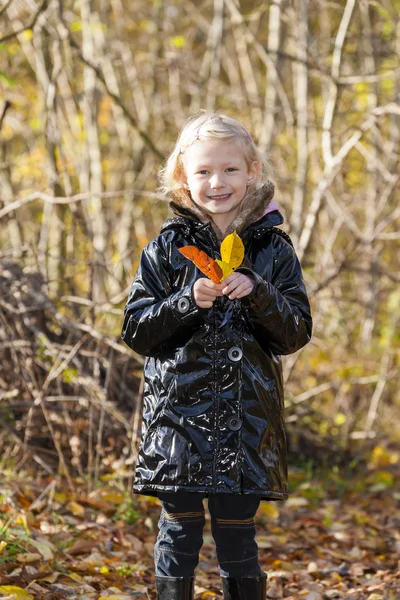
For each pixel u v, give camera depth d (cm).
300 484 602
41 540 382
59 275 681
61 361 528
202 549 436
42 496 441
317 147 886
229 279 273
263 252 300
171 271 299
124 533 432
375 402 704
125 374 558
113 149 1138
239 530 292
